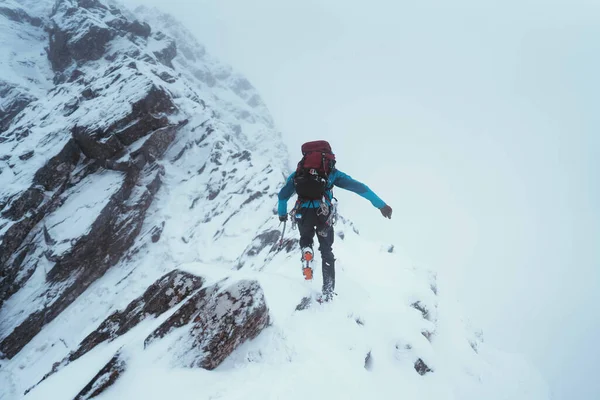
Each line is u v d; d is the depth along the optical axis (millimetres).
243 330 3205
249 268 11398
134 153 17922
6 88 39438
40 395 3244
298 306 4098
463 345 6539
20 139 21672
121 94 19969
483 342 7980
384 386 3756
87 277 14938
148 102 19125
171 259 14930
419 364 4660
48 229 15477
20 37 49219
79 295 14656
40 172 16656
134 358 3025
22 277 14672
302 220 4266
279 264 6930
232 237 14688
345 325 4148
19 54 45719
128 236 16172
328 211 4215
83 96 22922
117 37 41656
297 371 2986
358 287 5691
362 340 4055
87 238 15023
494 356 6957
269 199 16031
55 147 17906
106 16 45031
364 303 5285
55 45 42812
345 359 3520
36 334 13602
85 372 3342
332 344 3682
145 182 17859
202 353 2979
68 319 13773
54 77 42000
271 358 3135
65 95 26516
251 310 3279
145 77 20547
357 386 3227
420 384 4328
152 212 17266
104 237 15586
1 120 37500
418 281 7453
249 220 15219
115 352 3215
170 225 16562
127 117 18344
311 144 4484
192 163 19766
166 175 18875
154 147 19031
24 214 15680
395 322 5082
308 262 4195
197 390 2631
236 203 16297
